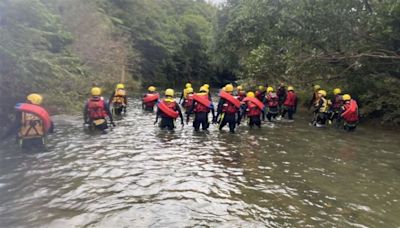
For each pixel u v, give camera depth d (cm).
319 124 1470
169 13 5706
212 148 962
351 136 1217
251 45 2272
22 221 493
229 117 1224
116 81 3116
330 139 1152
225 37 2708
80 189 619
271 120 1598
